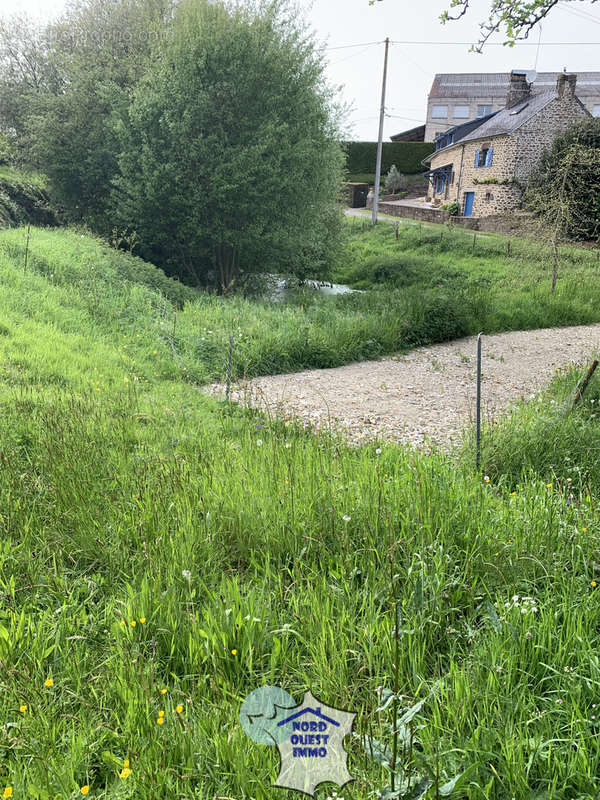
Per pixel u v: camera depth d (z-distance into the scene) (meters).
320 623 3.20
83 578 3.79
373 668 2.95
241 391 9.66
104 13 23.55
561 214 22.02
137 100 17.97
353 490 4.60
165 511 4.39
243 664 3.01
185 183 17.77
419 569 3.67
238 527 4.27
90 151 19.61
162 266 20.05
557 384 9.33
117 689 2.79
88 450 5.36
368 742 2.34
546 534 4.22
